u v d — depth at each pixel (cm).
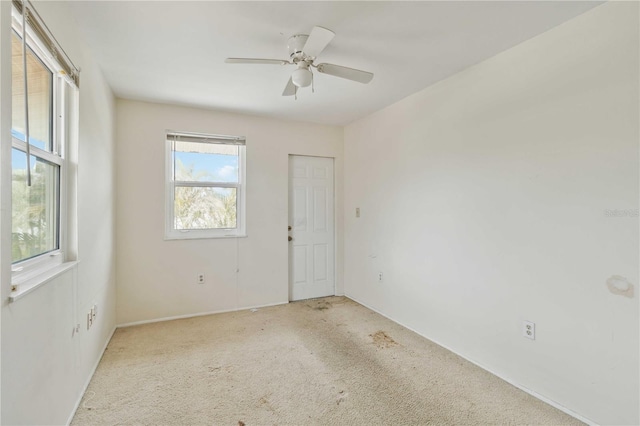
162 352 255
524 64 207
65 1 164
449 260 265
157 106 328
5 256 106
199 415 179
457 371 229
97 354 233
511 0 165
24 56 115
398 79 270
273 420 176
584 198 177
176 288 338
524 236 207
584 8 172
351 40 206
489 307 230
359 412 183
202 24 187
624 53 160
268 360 244
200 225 354
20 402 116
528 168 205
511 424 174
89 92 210
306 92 299
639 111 156
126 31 194
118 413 179
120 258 313
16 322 113
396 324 322
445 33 198
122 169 314
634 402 158
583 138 177
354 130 404
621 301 163
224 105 335
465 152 250
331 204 428
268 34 199
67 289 167
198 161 351
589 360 175
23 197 133
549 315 193
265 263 382
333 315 349
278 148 388
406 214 315
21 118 131
